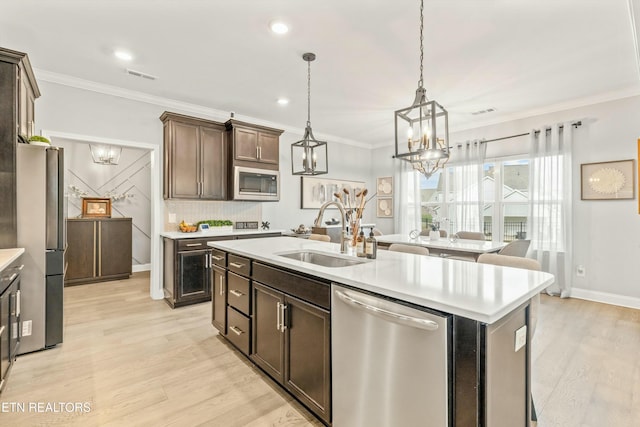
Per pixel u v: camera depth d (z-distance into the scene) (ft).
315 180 19.22
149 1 7.09
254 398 6.32
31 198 8.17
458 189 16.99
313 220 19.13
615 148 12.49
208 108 14.49
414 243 12.22
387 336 4.24
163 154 13.29
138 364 7.64
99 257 16.39
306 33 8.36
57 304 8.55
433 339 3.72
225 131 14.16
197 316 11.07
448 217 17.52
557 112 13.98
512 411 4.08
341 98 13.15
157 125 13.19
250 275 7.47
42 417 5.68
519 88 12.02
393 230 21.01
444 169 17.69
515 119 15.29
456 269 5.50
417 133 17.67
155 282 13.19
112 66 10.30
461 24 7.89
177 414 5.81
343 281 4.86
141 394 6.42
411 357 3.96
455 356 3.58
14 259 6.75
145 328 9.94
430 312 3.77
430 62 9.93
